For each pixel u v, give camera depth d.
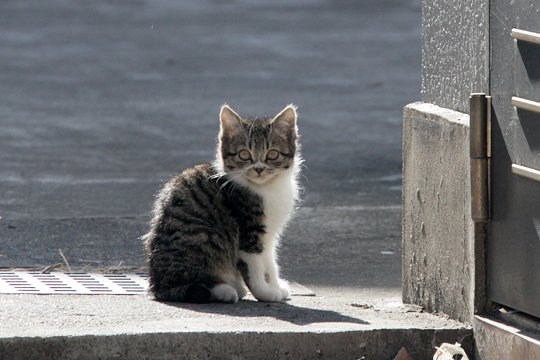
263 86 31.20
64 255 13.15
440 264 10.00
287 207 11.02
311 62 36.34
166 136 23.47
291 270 12.91
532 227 8.73
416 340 9.31
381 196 17.78
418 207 10.38
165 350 8.90
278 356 9.03
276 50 39.28
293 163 11.16
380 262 13.35
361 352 9.18
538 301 8.70
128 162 20.67
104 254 13.30
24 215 16.05
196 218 10.61
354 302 10.87
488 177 9.27
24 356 8.70
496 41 9.16
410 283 10.63
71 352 8.76
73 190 18.08
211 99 28.72
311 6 52.59
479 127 9.23
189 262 10.51
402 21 47.72
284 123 11.10
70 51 38.47
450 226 9.77
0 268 12.30
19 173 19.52
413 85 31.62
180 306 10.22
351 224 15.52
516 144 8.90
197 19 48.22
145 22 47.09
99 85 31.14
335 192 18.08
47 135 23.52
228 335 8.96
